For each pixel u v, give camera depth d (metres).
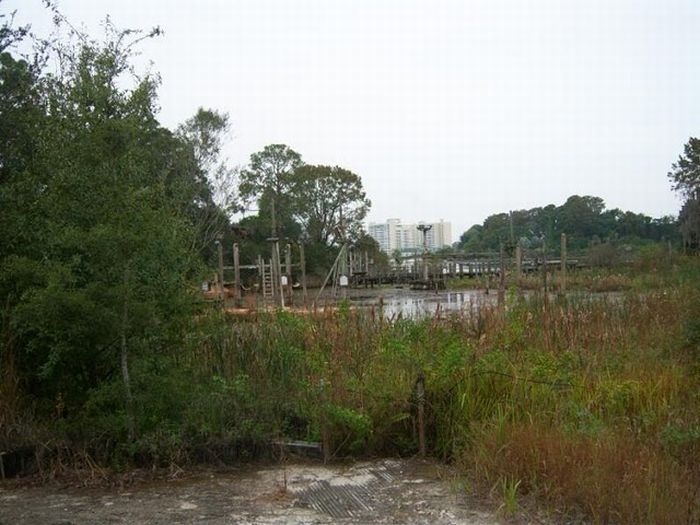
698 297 8.54
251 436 6.18
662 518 4.30
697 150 53.75
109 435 5.99
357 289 43.50
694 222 44.09
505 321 10.06
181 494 5.28
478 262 45.19
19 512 4.91
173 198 8.64
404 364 7.07
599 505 4.48
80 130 6.01
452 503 4.93
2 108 7.28
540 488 4.91
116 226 5.82
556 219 80.12
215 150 32.03
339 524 4.59
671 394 6.86
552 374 7.14
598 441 5.27
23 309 5.69
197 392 6.58
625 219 78.06
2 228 6.51
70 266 5.83
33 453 5.89
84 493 5.33
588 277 33.47
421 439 6.24
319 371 7.34
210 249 34.00
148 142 7.32
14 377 6.42
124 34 8.58
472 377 6.71
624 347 9.16
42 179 6.64
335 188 55.72
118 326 5.78
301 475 5.75
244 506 4.99
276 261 25.05
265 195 51.34
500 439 5.51
